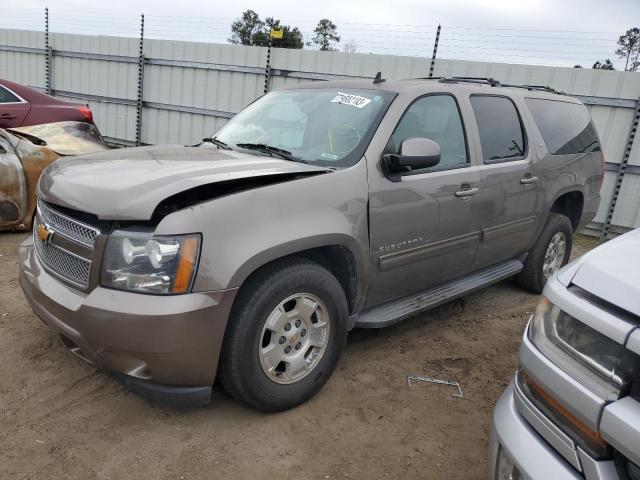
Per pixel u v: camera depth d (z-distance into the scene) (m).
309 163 3.29
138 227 2.50
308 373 3.01
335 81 4.05
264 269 2.75
